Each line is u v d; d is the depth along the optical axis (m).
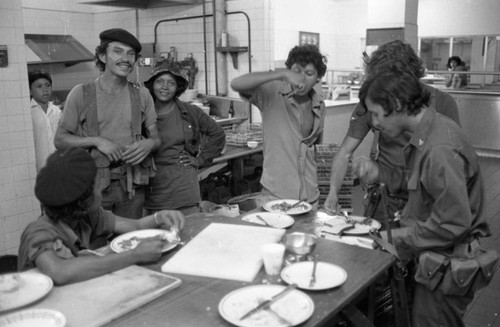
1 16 3.13
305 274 1.56
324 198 3.42
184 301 1.39
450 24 8.31
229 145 4.44
